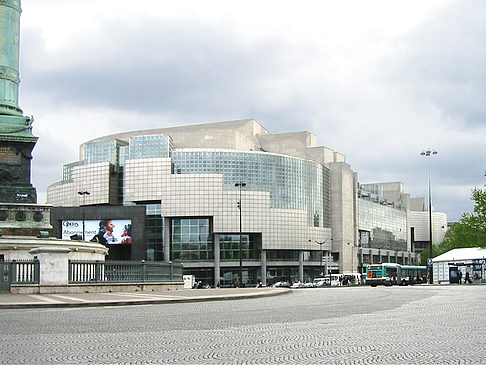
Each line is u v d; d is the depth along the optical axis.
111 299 28.66
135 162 148.12
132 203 149.38
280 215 154.12
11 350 12.70
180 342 13.88
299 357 11.62
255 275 153.88
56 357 11.76
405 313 22.28
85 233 132.88
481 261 84.56
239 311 23.41
